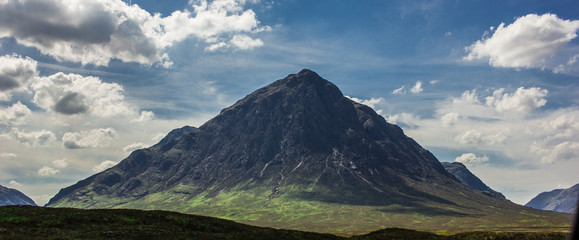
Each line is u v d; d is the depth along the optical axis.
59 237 74.25
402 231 106.38
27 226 79.38
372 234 103.62
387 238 98.19
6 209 89.38
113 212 97.88
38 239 70.81
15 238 69.38
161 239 81.62
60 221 84.38
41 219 83.44
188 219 100.00
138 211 101.75
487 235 107.25
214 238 87.69
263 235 93.50
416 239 97.81
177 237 84.12
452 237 105.75
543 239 100.75
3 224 77.94
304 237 95.44
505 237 104.12
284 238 92.25
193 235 87.88
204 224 99.19
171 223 95.75
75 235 77.25
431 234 105.31
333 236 100.50
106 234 79.88
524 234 106.19
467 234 111.62
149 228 88.50
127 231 83.75
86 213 92.69
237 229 101.12
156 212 102.44
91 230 81.94
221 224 102.06
